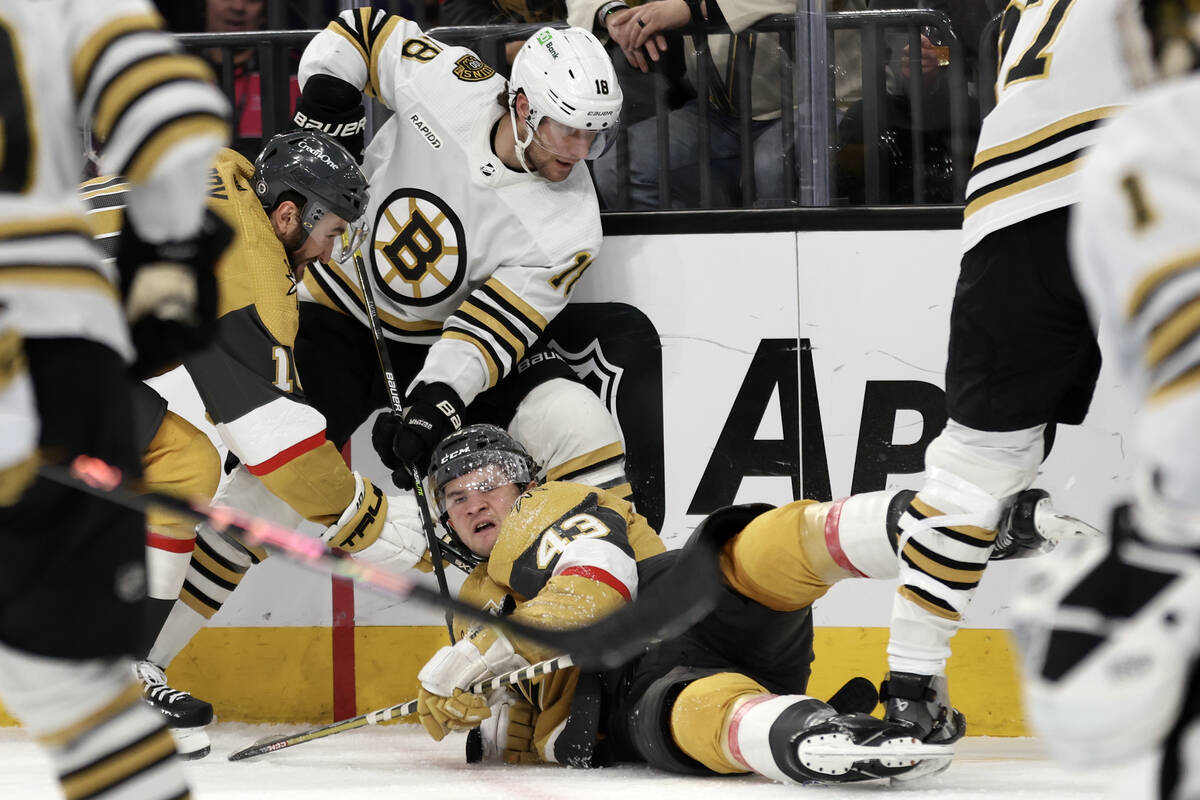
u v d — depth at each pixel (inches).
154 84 177.3
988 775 350.9
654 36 497.0
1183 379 117.0
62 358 170.4
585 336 492.4
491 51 521.0
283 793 320.2
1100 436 465.4
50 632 169.8
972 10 482.6
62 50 176.9
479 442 422.9
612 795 310.8
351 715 488.4
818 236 480.1
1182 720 118.3
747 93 495.5
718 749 338.6
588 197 479.8
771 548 355.6
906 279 477.4
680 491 486.9
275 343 417.7
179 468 420.8
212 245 213.8
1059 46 308.3
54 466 166.7
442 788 329.4
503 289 466.6
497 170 471.2
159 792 175.5
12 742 444.8
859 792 315.3
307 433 419.2
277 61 518.0
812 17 485.7
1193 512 120.5
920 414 477.1
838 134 492.1
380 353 469.7
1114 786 125.5
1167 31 134.4
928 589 330.3
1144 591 119.6
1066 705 119.6
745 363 484.1
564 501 398.0
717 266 485.1
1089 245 125.3
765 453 483.2
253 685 492.7
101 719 174.4
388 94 487.5
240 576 455.5
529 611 369.4
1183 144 120.6
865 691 383.6
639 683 373.7
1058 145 306.2
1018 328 314.3
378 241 484.7
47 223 171.5
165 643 450.0
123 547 174.6
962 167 490.0
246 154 538.3
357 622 488.4
